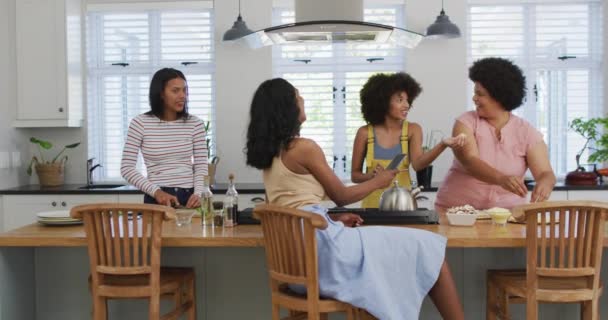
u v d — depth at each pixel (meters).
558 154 4.96
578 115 4.95
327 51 4.97
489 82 2.86
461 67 4.76
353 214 2.55
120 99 5.09
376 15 4.89
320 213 2.28
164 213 2.35
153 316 2.40
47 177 4.83
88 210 2.33
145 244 2.38
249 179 4.88
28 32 4.72
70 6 4.77
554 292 2.26
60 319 2.87
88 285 2.81
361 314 2.29
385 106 3.32
